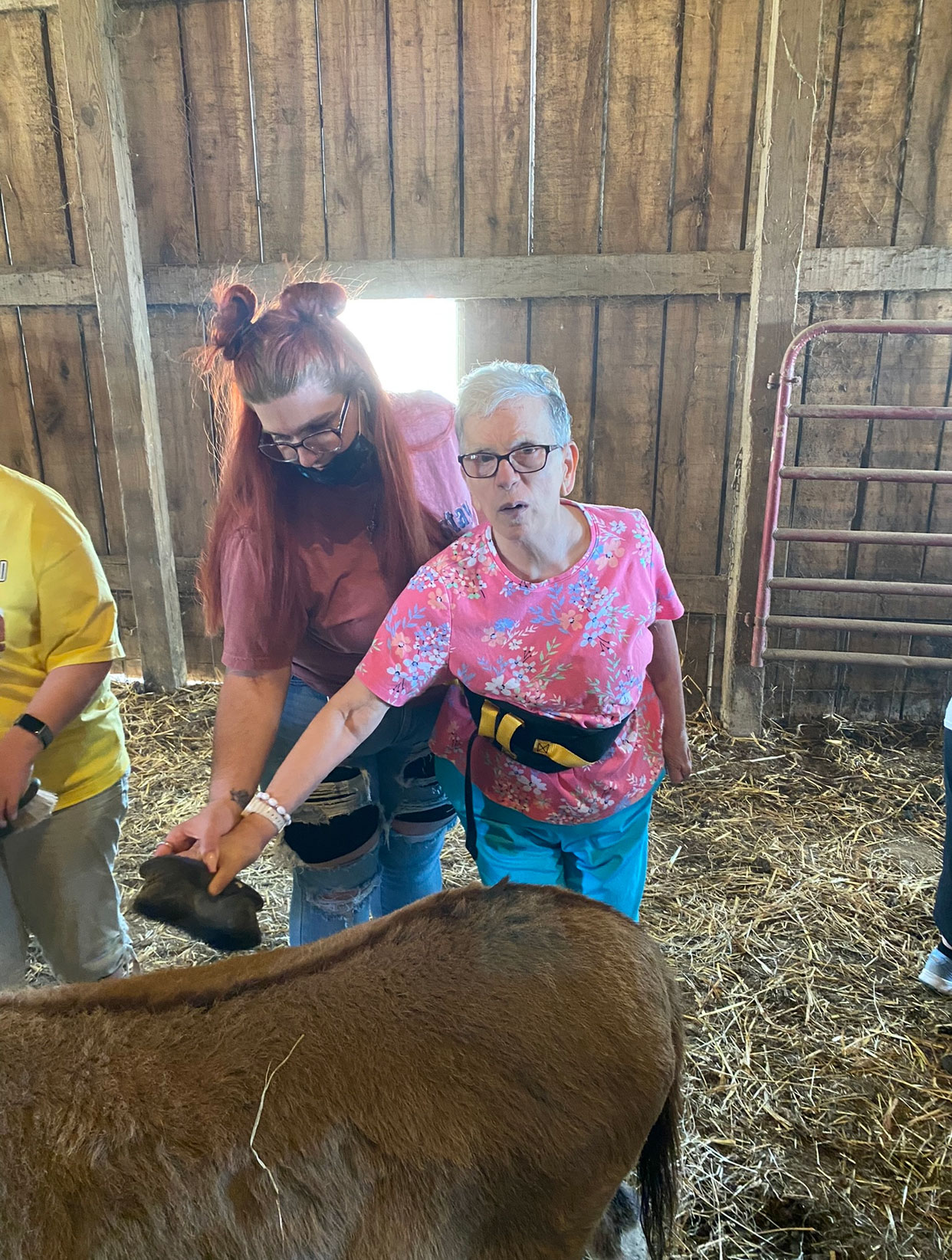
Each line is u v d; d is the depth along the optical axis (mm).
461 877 2658
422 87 3441
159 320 3885
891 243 3346
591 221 3486
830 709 3820
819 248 3365
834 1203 1580
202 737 3715
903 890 2588
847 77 3207
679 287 3434
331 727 1289
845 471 3322
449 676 1502
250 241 3750
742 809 3080
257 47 3506
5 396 4070
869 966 2254
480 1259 825
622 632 1334
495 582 1304
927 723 3746
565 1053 838
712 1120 1760
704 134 3326
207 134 3643
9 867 1555
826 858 2766
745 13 3176
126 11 3525
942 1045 1976
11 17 3615
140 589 4043
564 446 1245
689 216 3414
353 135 3545
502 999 849
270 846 2789
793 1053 1948
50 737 1399
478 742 1474
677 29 3230
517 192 3498
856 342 3414
